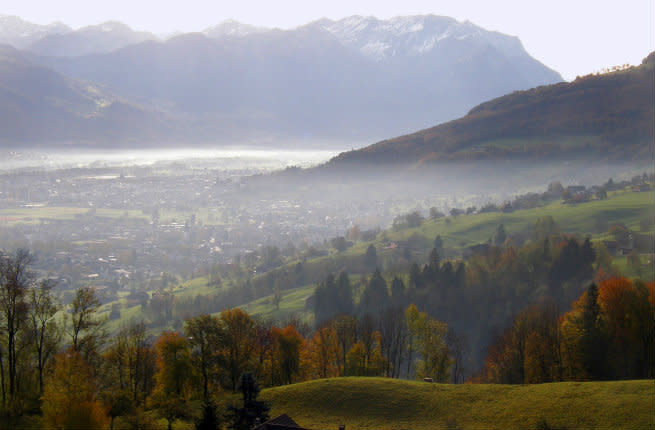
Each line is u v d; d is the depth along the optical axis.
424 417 70.38
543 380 89.31
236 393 87.19
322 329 107.19
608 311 93.94
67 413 59.28
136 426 68.50
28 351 78.44
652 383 69.44
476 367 128.62
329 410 73.94
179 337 86.31
